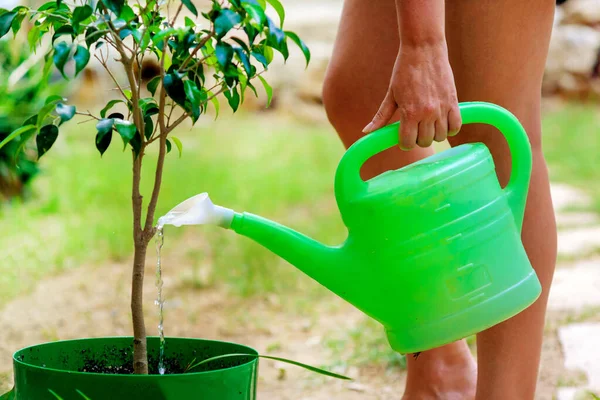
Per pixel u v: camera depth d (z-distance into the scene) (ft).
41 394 4.67
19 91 18.88
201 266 14.93
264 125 36.11
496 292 5.04
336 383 8.84
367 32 6.59
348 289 5.08
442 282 4.95
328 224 18.66
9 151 18.88
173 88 4.77
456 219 4.95
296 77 38.96
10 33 19.17
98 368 5.61
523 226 5.87
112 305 12.28
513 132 5.29
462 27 5.71
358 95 6.69
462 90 5.86
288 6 44.65
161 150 5.14
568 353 8.95
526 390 5.94
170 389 4.56
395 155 6.72
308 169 27.27
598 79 41.60
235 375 4.86
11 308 11.76
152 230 5.16
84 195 20.45
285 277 14.07
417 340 5.02
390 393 8.48
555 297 11.45
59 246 15.44
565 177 24.32
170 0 5.38
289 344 10.64
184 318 11.79
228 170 25.03
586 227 16.84
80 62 4.50
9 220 17.61
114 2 4.52
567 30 42.24
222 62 4.70
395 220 4.93
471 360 7.13
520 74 5.76
